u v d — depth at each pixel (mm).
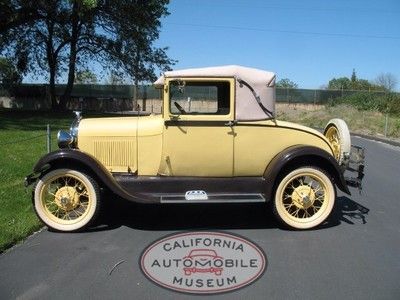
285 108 43625
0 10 26859
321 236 5977
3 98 43438
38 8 28438
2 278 4613
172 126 6191
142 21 31438
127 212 6945
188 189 6320
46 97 43094
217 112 6234
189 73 6125
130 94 43781
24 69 35344
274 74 6270
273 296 4270
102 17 31438
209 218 6695
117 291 4352
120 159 6414
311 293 4328
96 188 6039
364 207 7535
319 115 33375
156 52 33625
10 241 5516
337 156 6895
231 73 6133
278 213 6188
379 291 4375
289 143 6340
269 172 6129
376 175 10633
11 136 16500
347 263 5059
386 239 5883
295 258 5195
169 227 6266
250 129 6230
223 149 6238
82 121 6664
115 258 5152
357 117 29922
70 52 33938
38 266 4918
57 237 5844
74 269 4844
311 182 6477
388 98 33938
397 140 19891
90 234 5969
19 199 7246
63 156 5883
